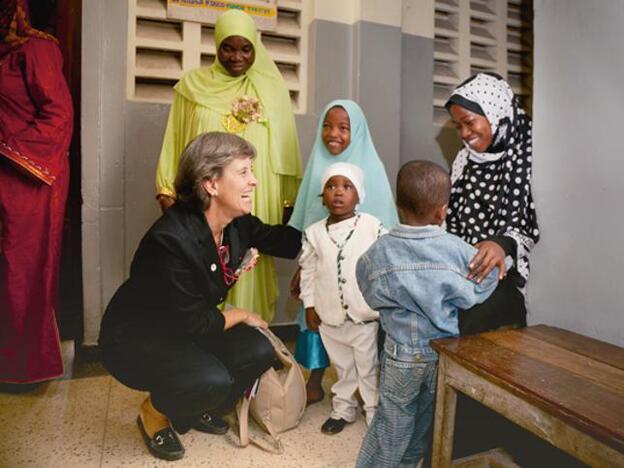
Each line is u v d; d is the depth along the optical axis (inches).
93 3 85.6
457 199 71.9
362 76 100.4
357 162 71.1
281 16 101.7
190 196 55.3
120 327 57.9
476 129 67.4
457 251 48.7
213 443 62.6
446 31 115.9
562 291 55.6
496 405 40.3
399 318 49.6
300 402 64.5
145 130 90.8
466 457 54.4
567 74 53.6
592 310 52.2
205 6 93.0
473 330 56.0
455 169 73.9
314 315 66.2
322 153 72.4
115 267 90.1
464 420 60.1
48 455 59.2
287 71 103.2
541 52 56.4
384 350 51.9
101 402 73.7
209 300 56.8
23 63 74.5
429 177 48.6
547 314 57.6
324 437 64.2
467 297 48.3
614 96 48.9
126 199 90.4
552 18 54.8
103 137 88.1
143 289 55.9
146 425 60.9
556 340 47.8
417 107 112.3
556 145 55.6
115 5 87.4
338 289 62.6
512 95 70.7
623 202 48.6
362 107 101.1
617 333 49.6
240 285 76.7
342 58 101.7
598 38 50.2
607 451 31.6
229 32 74.3
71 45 105.3
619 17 48.1
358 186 63.2
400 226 50.5
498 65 122.3
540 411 36.1
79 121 105.7
